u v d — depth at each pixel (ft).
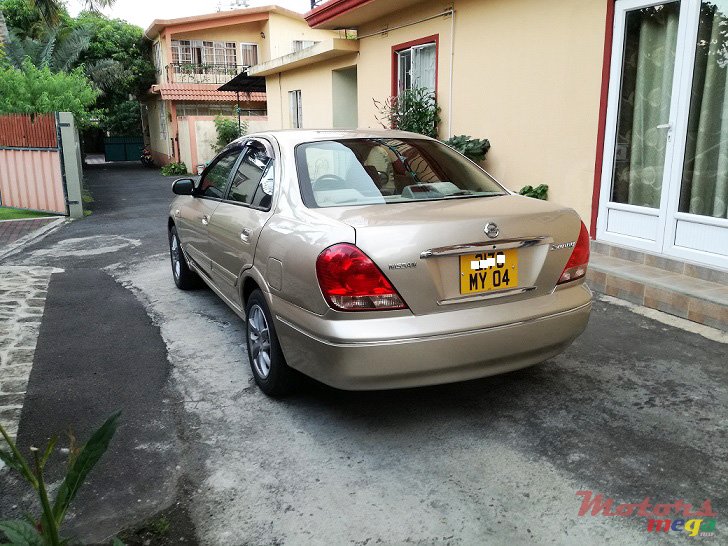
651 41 18.10
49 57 69.51
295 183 11.43
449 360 9.37
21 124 37.68
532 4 22.29
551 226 10.25
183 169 73.92
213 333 15.46
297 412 11.14
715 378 12.17
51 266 23.50
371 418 10.87
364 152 12.34
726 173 16.47
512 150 24.34
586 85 20.30
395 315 9.18
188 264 18.40
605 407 11.09
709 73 16.57
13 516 8.24
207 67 78.74
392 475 9.11
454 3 26.68
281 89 50.16
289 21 78.48
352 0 30.40
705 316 14.98
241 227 12.41
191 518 8.19
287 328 10.14
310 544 7.65
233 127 71.36
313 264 9.34
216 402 11.59
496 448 9.79
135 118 102.99
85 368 13.30
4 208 40.40
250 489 8.81
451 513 8.19
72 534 7.88
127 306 17.93
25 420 10.98
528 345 10.00
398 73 32.14
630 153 19.22
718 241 16.39
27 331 15.75
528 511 8.20
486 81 25.38
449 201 11.20
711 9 16.29
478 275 9.61
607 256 19.48
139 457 9.68
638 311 16.21
